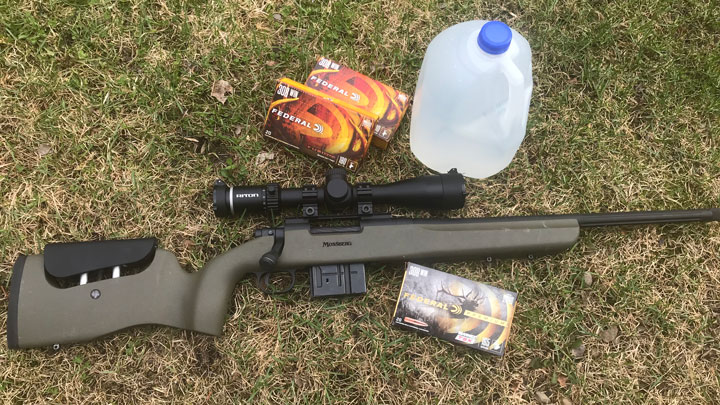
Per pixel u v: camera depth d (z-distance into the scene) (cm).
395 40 90
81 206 83
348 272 76
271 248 74
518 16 92
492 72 73
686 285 86
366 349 82
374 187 76
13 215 82
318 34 89
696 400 84
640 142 90
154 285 74
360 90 82
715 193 89
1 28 85
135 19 87
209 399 80
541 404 83
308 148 81
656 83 91
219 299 74
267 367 81
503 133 79
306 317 82
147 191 84
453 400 82
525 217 78
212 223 84
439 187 76
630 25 92
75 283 78
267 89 87
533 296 85
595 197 88
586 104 90
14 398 78
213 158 86
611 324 85
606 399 83
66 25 86
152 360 80
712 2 93
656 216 80
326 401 81
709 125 91
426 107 80
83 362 79
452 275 80
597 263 86
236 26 88
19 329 71
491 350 80
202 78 87
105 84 85
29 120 84
